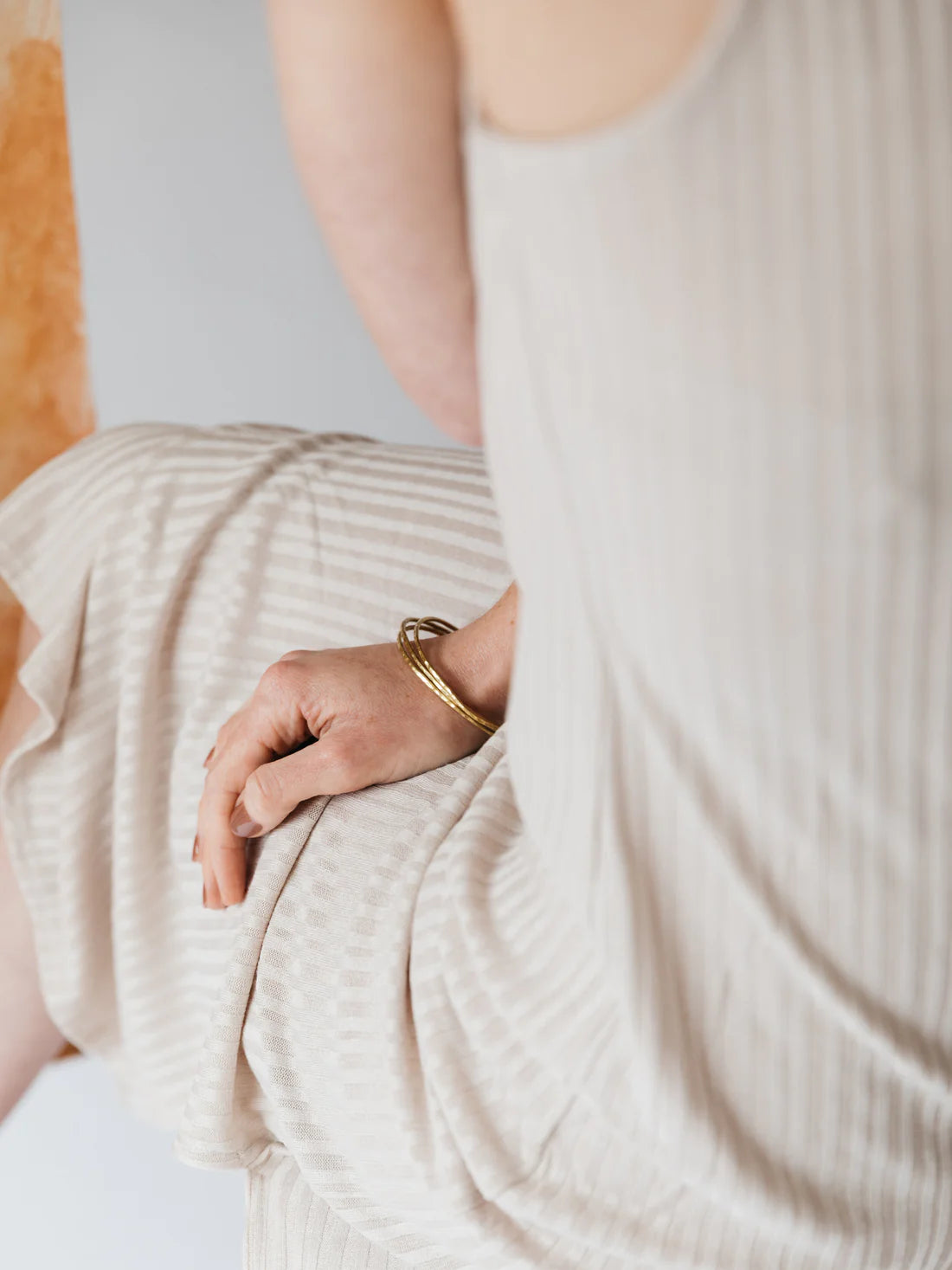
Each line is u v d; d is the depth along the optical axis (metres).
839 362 0.61
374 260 0.72
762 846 0.68
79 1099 1.30
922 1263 0.74
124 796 0.96
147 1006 0.97
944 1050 0.71
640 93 0.59
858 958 0.69
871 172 0.58
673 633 0.66
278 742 0.89
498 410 0.68
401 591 0.97
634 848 0.69
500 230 0.64
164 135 1.97
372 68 0.68
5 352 1.81
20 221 1.82
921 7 0.56
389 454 1.03
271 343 1.95
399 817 0.86
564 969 0.73
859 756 0.66
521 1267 0.76
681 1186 0.73
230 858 0.88
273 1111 0.86
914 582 0.64
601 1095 0.72
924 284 0.59
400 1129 0.78
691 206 0.59
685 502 0.64
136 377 1.88
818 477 0.63
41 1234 1.19
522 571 0.70
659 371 0.63
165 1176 1.24
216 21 2.04
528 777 0.73
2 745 1.09
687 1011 0.70
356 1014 0.80
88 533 1.00
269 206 2.01
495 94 0.63
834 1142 0.72
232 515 0.99
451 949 0.77
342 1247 0.84
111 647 0.99
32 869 0.99
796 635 0.65
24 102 1.82
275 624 0.97
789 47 0.56
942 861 0.68
